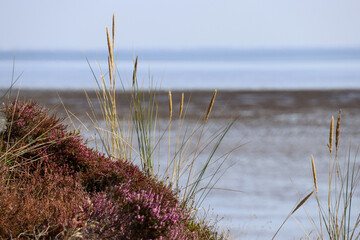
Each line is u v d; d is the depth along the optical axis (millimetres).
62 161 10180
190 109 60438
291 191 25016
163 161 27828
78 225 7859
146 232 8195
